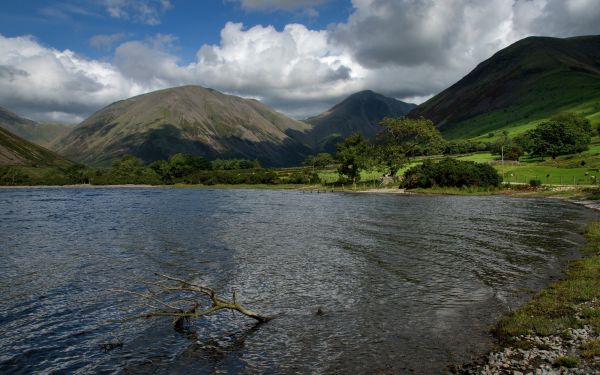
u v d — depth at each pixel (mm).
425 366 15031
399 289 24453
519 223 50625
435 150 141375
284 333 18453
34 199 113562
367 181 154000
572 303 20297
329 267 30078
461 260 31297
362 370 14938
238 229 50031
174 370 15359
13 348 17469
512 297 22312
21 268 31078
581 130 177000
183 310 21453
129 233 47844
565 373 13742
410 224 51281
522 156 190000
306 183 169750
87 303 22984
